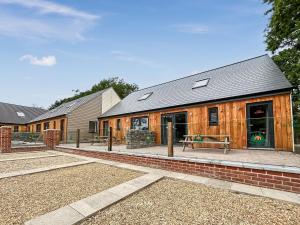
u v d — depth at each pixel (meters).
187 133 10.36
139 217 2.93
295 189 3.85
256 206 3.32
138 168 6.24
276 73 8.67
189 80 13.58
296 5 8.02
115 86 37.38
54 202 3.49
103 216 2.96
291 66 10.50
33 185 4.52
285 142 7.28
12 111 28.92
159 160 6.18
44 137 12.63
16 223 2.72
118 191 3.96
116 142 13.49
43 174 5.59
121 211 3.14
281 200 3.49
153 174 5.40
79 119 17.39
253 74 9.65
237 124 8.58
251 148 8.03
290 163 4.59
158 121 11.90
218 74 11.94
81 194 3.90
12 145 11.83
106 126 16.72
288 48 10.52
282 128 7.39
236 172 4.61
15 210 3.15
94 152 8.88
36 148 11.92
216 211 3.14
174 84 14.46
